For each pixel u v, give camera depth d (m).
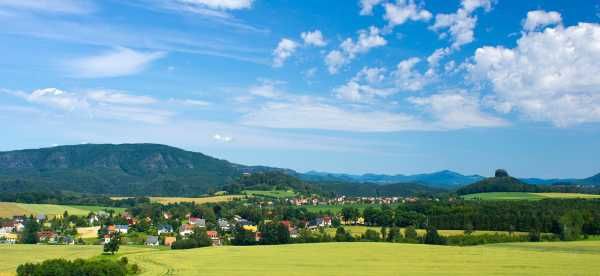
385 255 108.94
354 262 98.12
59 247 156.00
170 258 111.88
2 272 96.62
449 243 150.75
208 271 89.31
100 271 90.06
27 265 91.81
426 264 93.56
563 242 140.12
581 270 84.06
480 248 123.12
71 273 89.25
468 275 79.69
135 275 90.56
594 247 124.88
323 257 107.31
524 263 93.31
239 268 92.56
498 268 87.12
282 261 102.00
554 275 78.69
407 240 158.50
